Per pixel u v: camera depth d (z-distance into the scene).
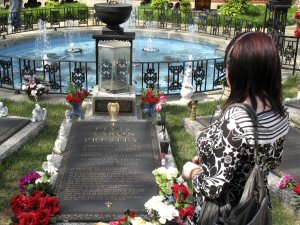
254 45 2.05
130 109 8.03
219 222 2.21
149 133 6.89
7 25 16.95
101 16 8.02
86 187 5.20
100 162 5.86
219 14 19.00
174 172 4.04
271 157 2.18
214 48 16.55
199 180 2.19
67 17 19.11
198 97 9.87
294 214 5.28
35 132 7.52
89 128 7.02
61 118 8.36
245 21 17.22
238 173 2.16
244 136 2.00
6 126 7.43
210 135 2.16
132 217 3.78
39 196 4.71
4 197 5.57
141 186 5.25
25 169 6.35
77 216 4.65
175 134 7.72
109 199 4.95
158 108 7.65
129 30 18.20
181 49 16.42
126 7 8.00
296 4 27.20
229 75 2.15
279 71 2.10
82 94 7.81
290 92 10.18
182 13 19.83
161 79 12.12
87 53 15.63
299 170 5.90
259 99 2.10
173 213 3.58
